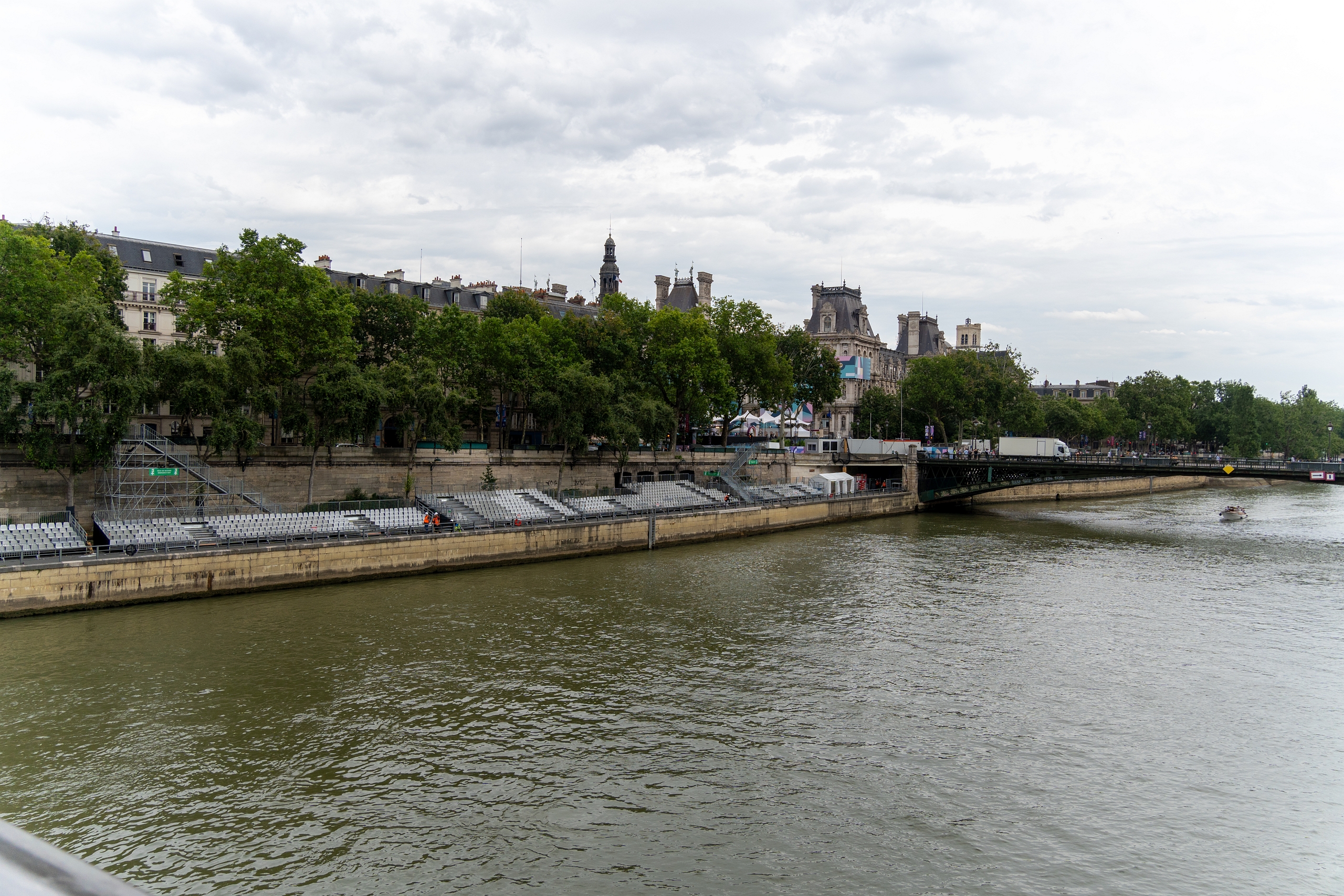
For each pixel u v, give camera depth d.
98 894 2.10
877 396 165.00
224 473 64.94
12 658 41.09
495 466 84.38
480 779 30.83
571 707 37.34
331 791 29.80
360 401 64.44
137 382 54.56
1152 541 86.44
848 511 104.06
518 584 60.69
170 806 28.59
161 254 87.75
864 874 25.73
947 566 70.62
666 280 181.62
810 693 39.41
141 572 50.06
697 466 106.94
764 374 113.88
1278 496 156.75
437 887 24.70
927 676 41.88
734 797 29.95
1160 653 45.72
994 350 185.25
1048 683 41.12
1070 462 108.75
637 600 56.12
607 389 81.88
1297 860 26.78
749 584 62.16
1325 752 33.94
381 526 64.62
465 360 82.06
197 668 40.69
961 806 29.66
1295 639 48.66
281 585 55.59
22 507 55.09
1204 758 33.38
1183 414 194.38
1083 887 25.39
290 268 68.31
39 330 59.34
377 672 40.88
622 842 27.12
